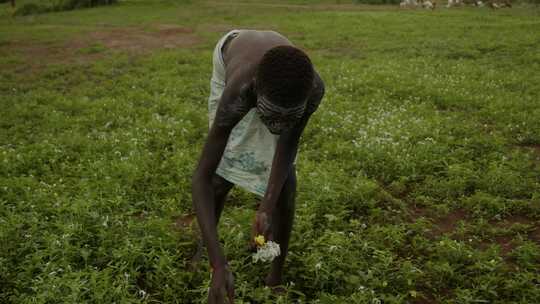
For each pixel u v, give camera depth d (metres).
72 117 9.30
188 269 4.79
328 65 13.30
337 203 5.87
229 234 5.03
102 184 6.24
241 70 3.32
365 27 19.62
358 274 4.56
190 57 14.55
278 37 3.67
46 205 5.69
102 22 22.72
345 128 8.32
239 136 3.98
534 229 5.64
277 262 4.35
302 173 6.59
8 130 8.77
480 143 7.82
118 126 8.87
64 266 4.54
